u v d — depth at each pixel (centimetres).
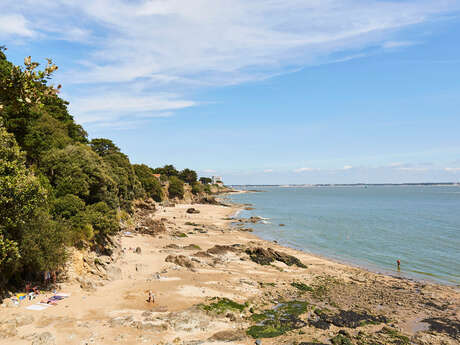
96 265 3816
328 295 3756
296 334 2581
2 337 2027
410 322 2989
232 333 2486
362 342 2514
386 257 5953
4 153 2386
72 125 7431
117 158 9619
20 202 2380
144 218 9769
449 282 4441
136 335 2284
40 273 2984
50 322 2344
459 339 2631
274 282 4188
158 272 4166
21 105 1836
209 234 8425
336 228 9650
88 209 4312
